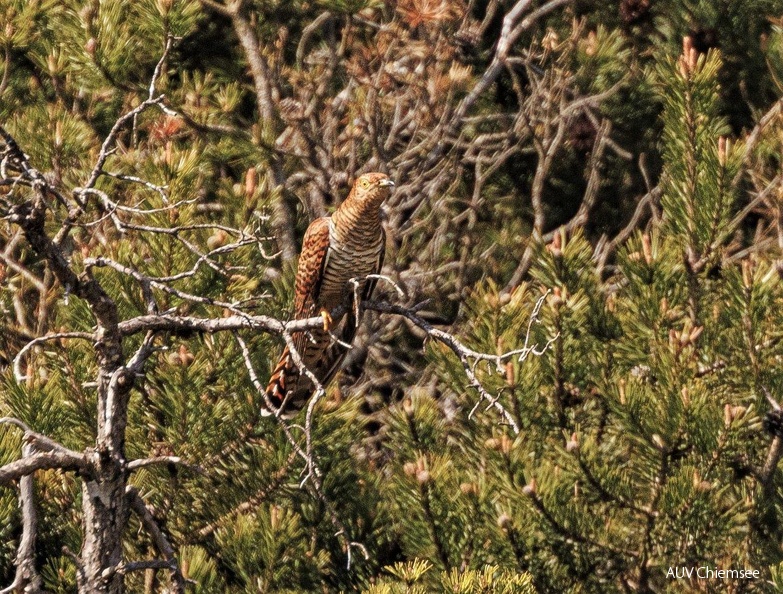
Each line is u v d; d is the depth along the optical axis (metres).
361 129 17.94
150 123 16.05
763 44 19.42
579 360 12.22
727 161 12.15
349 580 12.56
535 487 11.14
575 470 11.73
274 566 11.77
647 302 12.27
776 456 12.10
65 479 12.21
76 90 16.62
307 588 12.34
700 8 20.19
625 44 20.89
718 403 11.76
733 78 20.59
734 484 12.38
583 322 12.27
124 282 11.85
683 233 12.66
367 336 18.14
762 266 12.63
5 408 11.88
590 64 18.80
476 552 11.45
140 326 8.66
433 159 18.61
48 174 13.76
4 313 15.23
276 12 19.16
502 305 12.27
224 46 18.89
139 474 12.37
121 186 15.13
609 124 19.50
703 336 12.45
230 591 12.30
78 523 11.95
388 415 12.91
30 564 9.68
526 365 11.90
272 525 11.70
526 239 20.12
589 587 11.70
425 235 20.45
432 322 19.58
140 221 12.79
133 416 12.57
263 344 13.02
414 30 18.89
